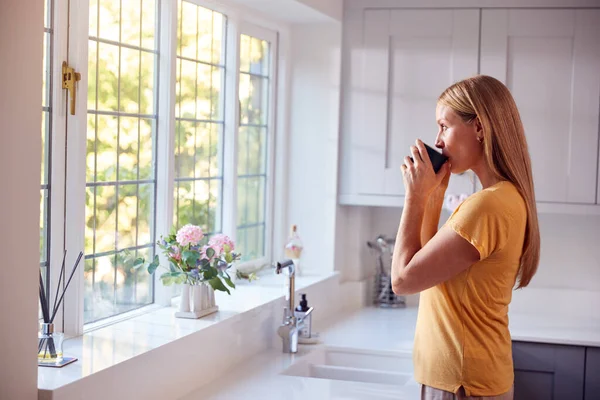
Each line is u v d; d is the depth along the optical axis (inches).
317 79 154.1
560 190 147.7
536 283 164.9
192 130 124.6
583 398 131.3
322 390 99.3
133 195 108.7
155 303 113.8
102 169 101.5
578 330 138.8
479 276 72.2
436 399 74.1
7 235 66.7
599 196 146.3
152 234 113.9
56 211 90.3
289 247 149.9
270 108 152.0
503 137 73.3
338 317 149.9
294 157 155.9
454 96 75.2
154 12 111.6
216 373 104.0
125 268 107.0
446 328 73.5
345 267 164.2
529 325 142.7
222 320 105.0
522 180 74.0
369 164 154.6
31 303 69.8
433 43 151.3
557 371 132.1
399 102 153.0
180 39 119.6
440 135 77.8
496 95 73.5
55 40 88.9
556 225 163.6
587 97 146.2
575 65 146.4
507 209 71.6
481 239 70.6
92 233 99.9
